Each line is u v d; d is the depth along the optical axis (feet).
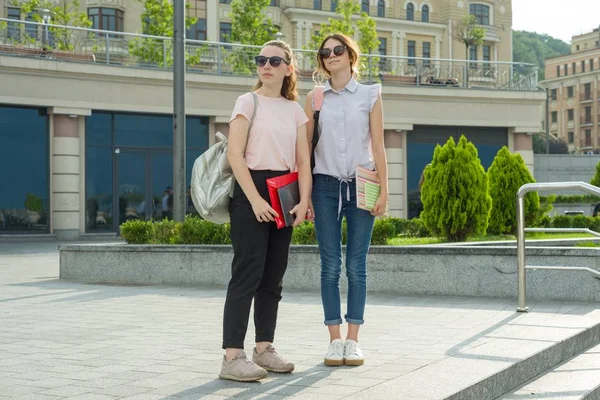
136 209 81.15
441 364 14.76
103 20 120.37
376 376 13.73
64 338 18.79
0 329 20.45
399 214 90.22
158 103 79.82
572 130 340.39
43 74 74.02
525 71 95.20
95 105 76.89
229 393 12.51
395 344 17.28
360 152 15.93
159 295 29.81
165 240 38.58
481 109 92.89
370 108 16.08
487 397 13.73
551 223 55.31
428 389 12.57
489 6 180.55
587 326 19.65
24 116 75.72
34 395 12.48
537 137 237.86
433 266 29.07
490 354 15.85
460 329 19.54
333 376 13.83
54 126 76.48
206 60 81.92
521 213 23.16
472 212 43.50
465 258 28.58
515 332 18.79
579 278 26.86
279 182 14.40
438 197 43.98
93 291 31.42
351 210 15.88
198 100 81.35
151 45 79.92
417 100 90.27
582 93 335.67
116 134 80.07
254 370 13.44
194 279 34.04
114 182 79.97
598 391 15.24
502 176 52.49
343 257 30.83
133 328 20.61
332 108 16.05
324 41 16.19
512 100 93.76
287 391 12.61
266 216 14.03
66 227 76.79
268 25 119.96
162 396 12.33
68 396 12.38
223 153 14.80
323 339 18.40
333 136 15.87
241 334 13.87
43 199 76.79
